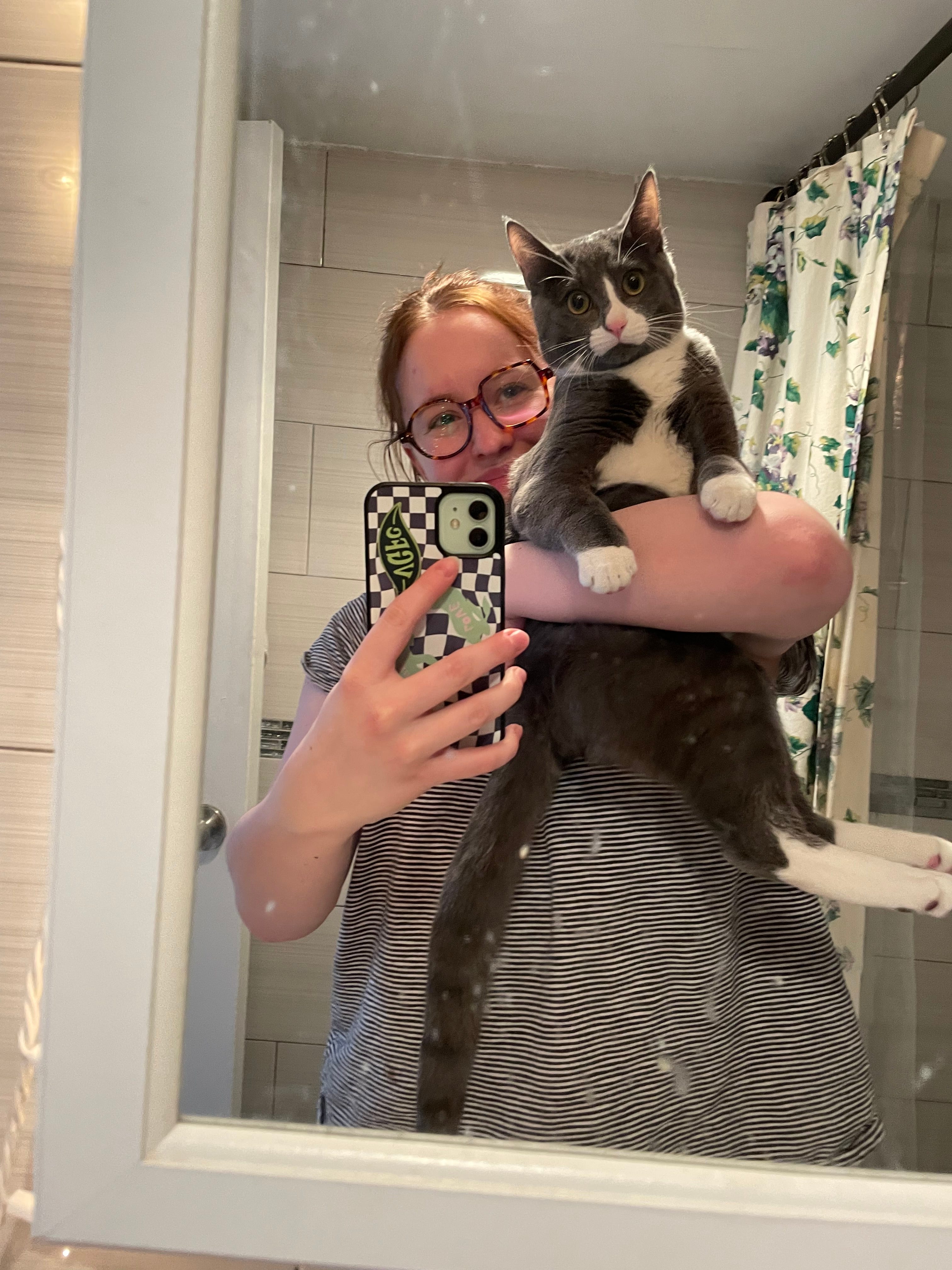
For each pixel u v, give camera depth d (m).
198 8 0.50
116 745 0.50
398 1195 0.50
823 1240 0.50
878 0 0.67
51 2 0.55
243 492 0.58
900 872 0.63
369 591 0.56
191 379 0.50
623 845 0.63
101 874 0.50
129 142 0.50
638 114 0.67
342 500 0.59
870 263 0.71
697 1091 0.60
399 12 0.62
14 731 0.55
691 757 0.65
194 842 0.51
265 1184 0.49
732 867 0.64
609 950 0.62
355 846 0.61
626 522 0.68
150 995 0.50
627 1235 0.50
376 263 0.64
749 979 0.62
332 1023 0.56
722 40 0.67
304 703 0.57
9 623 0.55
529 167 0.68
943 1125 0.59
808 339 0.72
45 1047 0.49
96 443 0.50
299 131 0.62
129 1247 0.49
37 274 0.55
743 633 0.67
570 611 0.67
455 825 0.62
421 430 0.68
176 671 0.50
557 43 0.65
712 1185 0.52
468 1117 0.57
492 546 0.56
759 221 0.72
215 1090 0.53
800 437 0.71
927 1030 0.61
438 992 0.59
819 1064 0.60
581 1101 0.58
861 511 0.70
